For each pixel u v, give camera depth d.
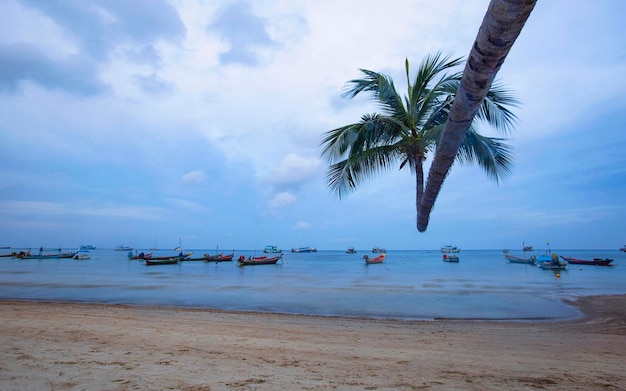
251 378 4.41
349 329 10.46
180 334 8.20
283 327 10.47
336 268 58.81
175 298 20.00
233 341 7.50
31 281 30.05
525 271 49.12
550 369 5.61
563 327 11.64
